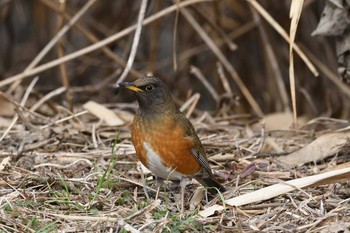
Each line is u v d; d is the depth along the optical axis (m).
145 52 17.69
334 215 8.13
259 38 17.44
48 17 18.59
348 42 10.99
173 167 9.00
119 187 9.30
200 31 15.02
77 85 18.25
